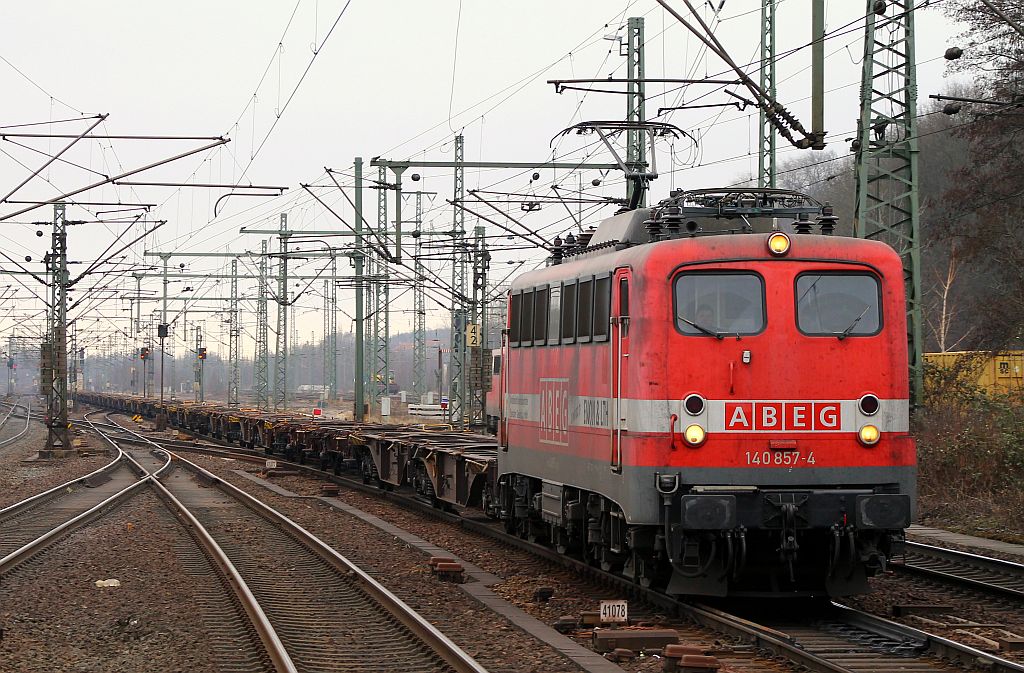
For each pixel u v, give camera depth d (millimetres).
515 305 29328
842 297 21000
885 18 45750
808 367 20625
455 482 38688
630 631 19125
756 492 20328
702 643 19031
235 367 132250
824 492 20250
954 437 41750
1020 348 54719
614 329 21875
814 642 18984
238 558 29797
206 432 105812
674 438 20422
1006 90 55531
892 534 20891
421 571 27656
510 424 29688
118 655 18484
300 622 21344
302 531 33938
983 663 16719
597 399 22984
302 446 68188
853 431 20625
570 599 23484
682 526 19922
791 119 33688
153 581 25922
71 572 26859
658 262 20891
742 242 20938
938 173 94938
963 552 30500
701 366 20578
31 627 20344
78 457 73312
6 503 45719
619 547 22438
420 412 114188
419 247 73938
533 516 30172
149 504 44188
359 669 17672
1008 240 57531
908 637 18781
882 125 46406
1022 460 39562
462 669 17062
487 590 24922
